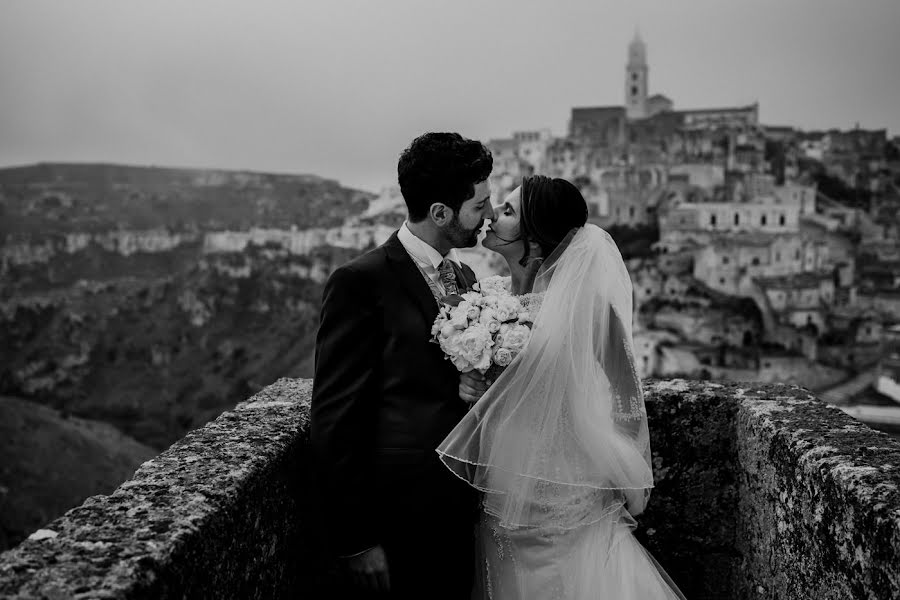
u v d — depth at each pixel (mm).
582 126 146625
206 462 2123
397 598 2379
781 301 96938
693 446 2887
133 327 153125
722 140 133000
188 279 164375
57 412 113250
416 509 2320
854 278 105562
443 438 2342
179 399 130500
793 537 2295
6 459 87500
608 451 2371
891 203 122750
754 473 2646
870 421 70062
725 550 2895
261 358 140125
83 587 1404
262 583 2139
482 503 2531
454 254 2814
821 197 125938
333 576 2744
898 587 1664
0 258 171375
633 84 167250
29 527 75812
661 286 101750
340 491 2244
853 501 1886
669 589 2422
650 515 2930
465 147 2453
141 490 1914
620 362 2480
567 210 2543
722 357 87750
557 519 2387
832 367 85438
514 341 2338
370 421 2365
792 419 2516
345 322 2330
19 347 144500
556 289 2438
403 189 2508
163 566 1549
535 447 2342
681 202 118125
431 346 2396
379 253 2453
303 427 2574
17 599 1357
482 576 2578
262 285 154000
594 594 2334
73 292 161875
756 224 112312
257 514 2100
